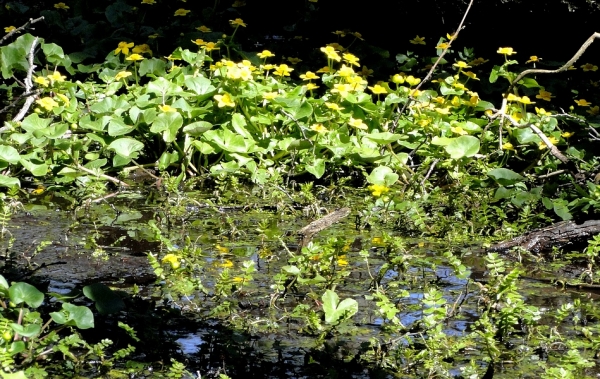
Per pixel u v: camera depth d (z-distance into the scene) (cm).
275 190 879
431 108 986
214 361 500
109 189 907
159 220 808
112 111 950
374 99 1224
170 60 1169
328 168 962
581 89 1252
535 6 1238
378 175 895
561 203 782
